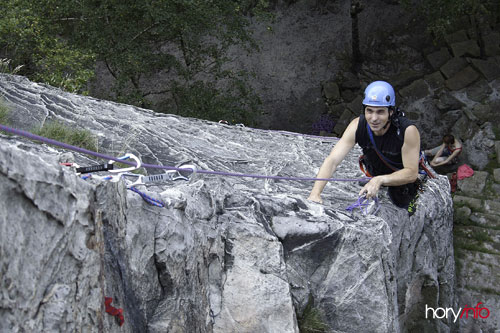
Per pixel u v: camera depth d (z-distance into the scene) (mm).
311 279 3631
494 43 14656
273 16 12164
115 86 10875
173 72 14930
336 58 15883
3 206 1371
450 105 14078
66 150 3760
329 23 16078
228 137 6250
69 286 1679
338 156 3945
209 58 15422
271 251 3336
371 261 3729
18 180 1427
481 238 10391
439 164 12633
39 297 1530
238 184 4191
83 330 1754
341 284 3662
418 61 15430
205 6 10836
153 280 2484
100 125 4926
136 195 2447
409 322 5836
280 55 15953
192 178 3756
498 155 12797
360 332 3709
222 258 3213
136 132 5000
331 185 4945
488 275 9703
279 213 3633
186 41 11859
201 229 2992
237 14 12219
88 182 1983
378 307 3725
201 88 12102
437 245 6023
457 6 13109
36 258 1511
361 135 3840
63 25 11234
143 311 2408
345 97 15641
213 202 3258
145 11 10656
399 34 15742
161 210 2590
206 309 2996
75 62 9242
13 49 9453
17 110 4559
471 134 13445
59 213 1631
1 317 1363
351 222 3805
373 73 15664
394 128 3686
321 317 3637
